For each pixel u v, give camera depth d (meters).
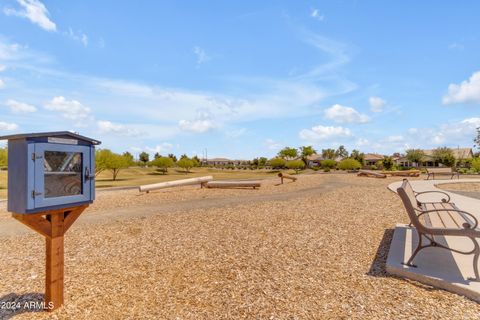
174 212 9.34
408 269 3.95
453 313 3.03
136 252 5.33
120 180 38.59
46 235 3.25
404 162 85.50
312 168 86.00
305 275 4.09
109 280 4.10
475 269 3.66
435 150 78.56
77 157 3.50
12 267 4.74
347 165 62.44
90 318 3.12
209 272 4.32
